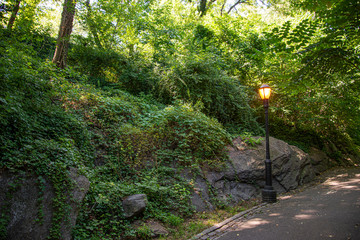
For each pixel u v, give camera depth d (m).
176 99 9.01
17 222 2.98
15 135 3.71
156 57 11.89
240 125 10.65
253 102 13.00
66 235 3.33
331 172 11.29
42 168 3.48
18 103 3.88
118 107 7.32
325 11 4.07
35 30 5.17
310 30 4.34
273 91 12.22
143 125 6.96
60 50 8.30
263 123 13.01
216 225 4.65
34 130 4.21
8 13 4.53
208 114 9.85
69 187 3.60
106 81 10.60
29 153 3.57
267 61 11.95
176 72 9.63
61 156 3.98
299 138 13.12
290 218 4.71
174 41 14.18
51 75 5.50
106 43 10.96
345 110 12.30
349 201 5.53
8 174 3.16
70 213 3.47
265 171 6.93
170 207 5.11
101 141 5.92
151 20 14.54
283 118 13.57
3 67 3.84
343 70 4.68
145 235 3.97
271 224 4.47
